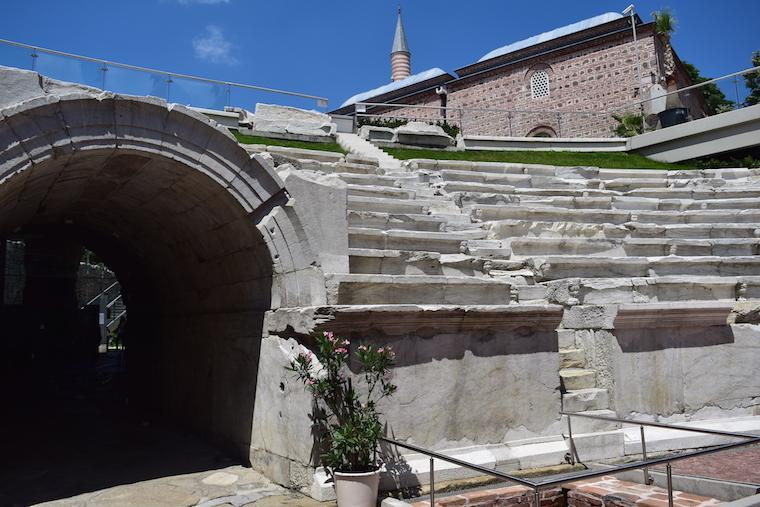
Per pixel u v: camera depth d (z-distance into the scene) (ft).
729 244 42.63
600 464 25.23
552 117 105.40
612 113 86.07
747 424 30.04
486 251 34.88
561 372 28.94
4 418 37.65
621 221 46.44
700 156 72.84
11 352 65.62
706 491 21.08
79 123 20.63
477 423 24.08
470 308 23.91
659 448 27.32
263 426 24.23
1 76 20.43
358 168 46.37
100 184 26.11
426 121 82.02
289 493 21.45
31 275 73.05
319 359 21.15
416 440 22.63
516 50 122.21
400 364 22.70
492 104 123.54
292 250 23.62
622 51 106.52
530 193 50.75
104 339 93.66
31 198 24.95
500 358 25.05
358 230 30.17
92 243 42.57
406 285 24.71
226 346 28.40
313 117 66.28
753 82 72.84
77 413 39.58
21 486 22.91
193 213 26.86
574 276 35.37
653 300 32.83
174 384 35.47
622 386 28.60
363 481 19.03
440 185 47.57
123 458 27.20
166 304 37.81
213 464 25.79
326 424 20.85
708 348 30.99
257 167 23.66
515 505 21.26
